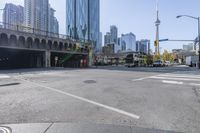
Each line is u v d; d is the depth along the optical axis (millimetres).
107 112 6621
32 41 42312
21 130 4969
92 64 64312
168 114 6402
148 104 7711
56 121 5676
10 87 12188
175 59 137875
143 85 12859
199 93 10016
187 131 4965
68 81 15094
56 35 50156
